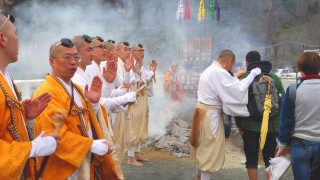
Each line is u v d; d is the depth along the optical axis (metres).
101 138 2.80
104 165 2.83
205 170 4.23
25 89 5.05
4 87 2.06
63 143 2.43
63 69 2.64
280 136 3.31
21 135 2.11
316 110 3.11
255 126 4.16
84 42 3.27
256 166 4.21
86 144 2.50
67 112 2.57
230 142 6.93
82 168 2.54
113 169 2.85
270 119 4.12
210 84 4.21
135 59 5.50
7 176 1.91
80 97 2.75
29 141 2.15
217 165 4.24
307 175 3.16
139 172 5.12
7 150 1.94
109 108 3.43
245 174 5.08
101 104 3.04
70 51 2.64
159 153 6.13
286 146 3.37
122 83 4.50
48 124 2.45
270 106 4.06
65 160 2.43
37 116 2.22
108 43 4.83
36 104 2.19
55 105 2.52
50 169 2.45
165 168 5.33
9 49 2.10
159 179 4.83
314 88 3.14
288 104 3.22
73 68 2.66
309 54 3.20
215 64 4.35
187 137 6.70
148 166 5.43
